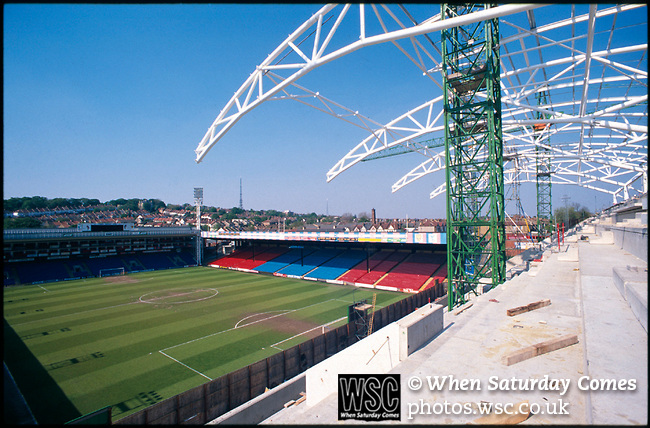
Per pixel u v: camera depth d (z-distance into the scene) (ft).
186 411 54.70
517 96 131.03
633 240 66.69
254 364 65.10
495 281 89.25
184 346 91.50
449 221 96.68
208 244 307.17
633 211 115.03
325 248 244.83
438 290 129.49
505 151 207.72
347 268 200.03
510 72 114.52
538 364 20.29
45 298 149.69
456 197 101.71
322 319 115.44
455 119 99.60
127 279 199.11
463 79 96.17
